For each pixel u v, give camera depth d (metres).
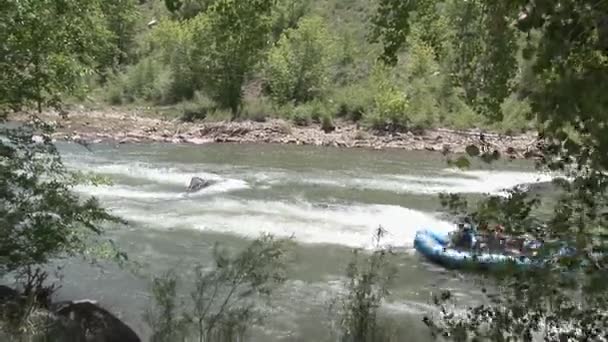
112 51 11.03
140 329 8.86
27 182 8.46
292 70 42.56
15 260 8.05
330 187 22.28
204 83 42.34
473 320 5.21
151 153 29.41
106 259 11.70
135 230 15.48
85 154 27.75
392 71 41.47
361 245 14.80
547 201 5.05
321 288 11.12
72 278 11.28
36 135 9.69
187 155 29.33
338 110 40.44
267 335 8.91
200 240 14.82
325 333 9.06
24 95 8.70
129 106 42.53
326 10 51.59
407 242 15.07
